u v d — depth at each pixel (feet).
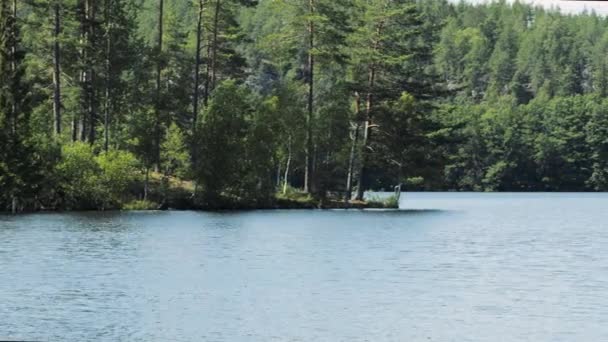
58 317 91.97
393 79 322.34
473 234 198.70
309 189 304.91
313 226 214.69
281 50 315.99
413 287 113.29
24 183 244.42
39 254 145.48
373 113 315.78
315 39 306.35
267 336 84.58
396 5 309.83
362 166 317.63
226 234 187.52
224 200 280.31
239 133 279.69
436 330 87.66
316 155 317.83
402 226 221.87
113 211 260.42
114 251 151.43
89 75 286.87
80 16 278.87
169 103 302.04
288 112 299.38
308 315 94.07
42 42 284.82
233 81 290.56
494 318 93.40
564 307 99.66
